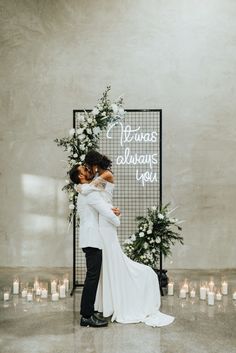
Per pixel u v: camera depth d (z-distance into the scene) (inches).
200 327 171.0
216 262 278.7
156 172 280.2
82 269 278.4
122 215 281.6
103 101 224.8
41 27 283.4
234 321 177.9
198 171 280.2
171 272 269.7
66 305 200.5
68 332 165.8
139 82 281.6
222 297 214.1
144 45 281.6
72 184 220.7
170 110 280.7
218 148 279.7
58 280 250.4
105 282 178.9
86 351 148.0
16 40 283.9
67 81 283.6
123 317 178.1
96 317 174.2
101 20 282.7
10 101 283.7
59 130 283.4
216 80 280.5
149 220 213.6
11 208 283.7
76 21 282.8
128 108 281.6
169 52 280.8
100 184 180.1
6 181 283.9
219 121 279.7
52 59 283.4
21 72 284.2
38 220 283.6
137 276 183.8
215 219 279.4
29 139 283.7
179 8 280.8
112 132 280.7
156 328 170.1
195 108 280.7
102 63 282.5
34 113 283.9
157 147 280.7
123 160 280.5
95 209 175.9
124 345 153.1
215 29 280.5
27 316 184.5
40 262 283.6
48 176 283.4
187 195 280.2
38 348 150.6
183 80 280.7
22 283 242.8
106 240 178.5
